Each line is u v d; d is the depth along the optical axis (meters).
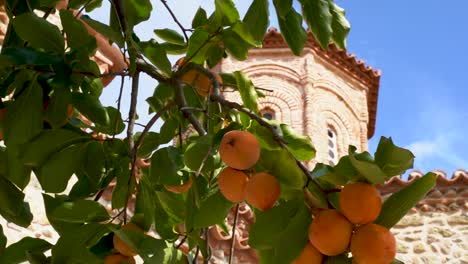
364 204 1.63
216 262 8.03
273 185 1.81
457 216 10.58
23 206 2.43
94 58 7.91
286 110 18.66
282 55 19.42
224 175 1.87
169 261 2.01
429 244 10.37
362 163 1.64
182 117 2.81
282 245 1.73
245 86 2.32
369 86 20.55
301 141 2.13
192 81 2.61
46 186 2.30
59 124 2.30
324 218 1.65
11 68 2.28
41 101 2.22
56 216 2.20
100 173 2.39
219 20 2.56
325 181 1.86
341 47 2.45
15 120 2.20
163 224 2.54
